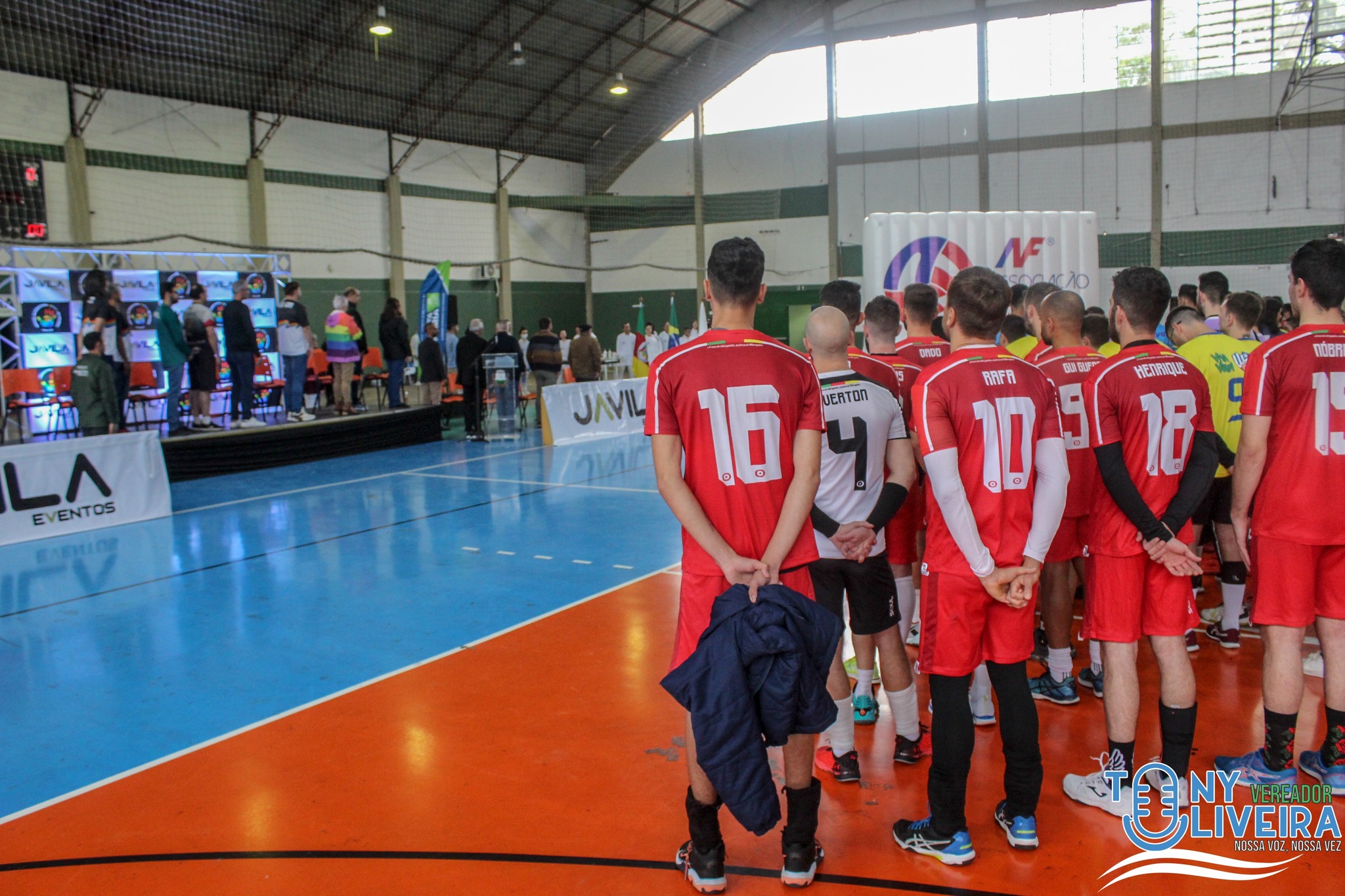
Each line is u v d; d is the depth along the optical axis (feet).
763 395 7.30
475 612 16.34
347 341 41.68
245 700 12.51
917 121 73.77
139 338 40.65
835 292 11.00
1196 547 13.67
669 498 7.27
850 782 9.77
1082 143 68.49
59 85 49.01
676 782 9.73
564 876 7.99
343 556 20.86
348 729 11.37
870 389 9.52
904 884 7.80
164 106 54.13
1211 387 13.38
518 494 28.45
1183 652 8.95
